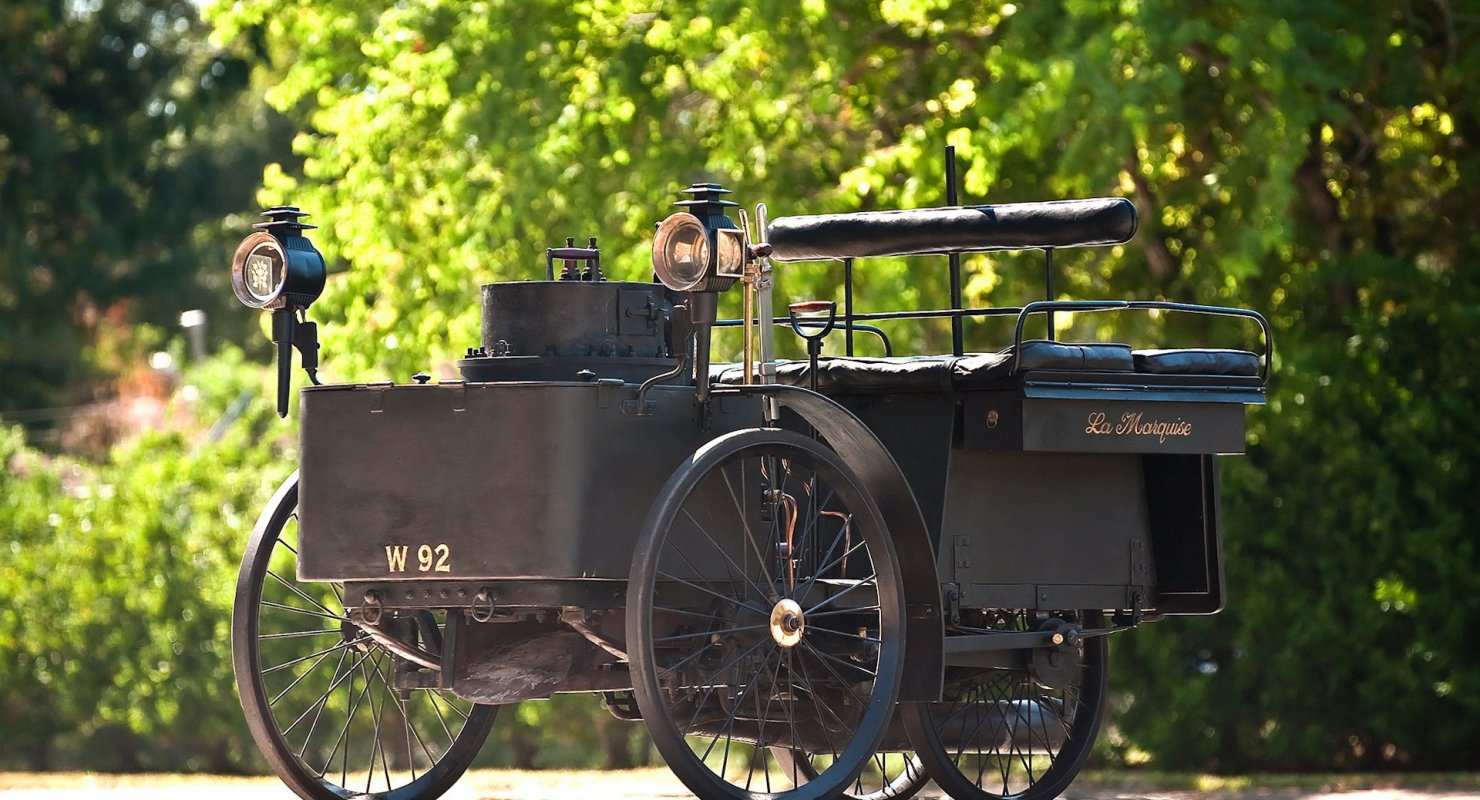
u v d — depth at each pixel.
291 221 20.98
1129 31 37.19
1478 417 38.19
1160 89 37.88
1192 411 23.19
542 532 18.72
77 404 111.50
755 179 43.91
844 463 19.70
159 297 107.12
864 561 21.94
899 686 19.80
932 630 20.19
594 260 21.14
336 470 19.73
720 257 18.95
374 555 19.45
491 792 32.47
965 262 43.62
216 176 103.81
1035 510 23.11
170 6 95.38
